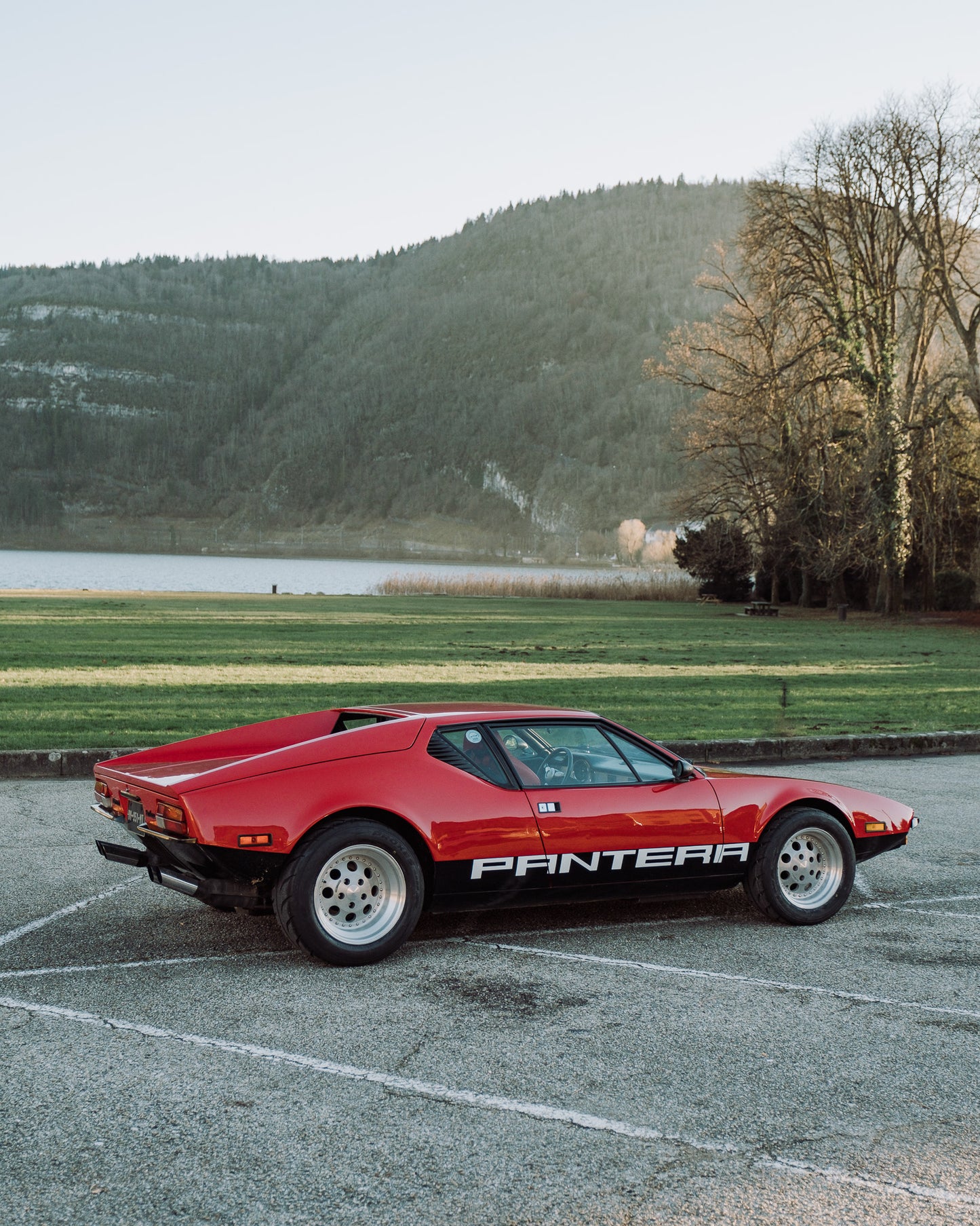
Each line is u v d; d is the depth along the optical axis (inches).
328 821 221.3
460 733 237.0
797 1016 196.9
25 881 279.9
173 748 254.7
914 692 757.3
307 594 2452.0
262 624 1305.4
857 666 956.6
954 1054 179.9
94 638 1023.6
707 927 257.0
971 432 1679.4
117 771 243.0
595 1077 167.8
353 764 224.7
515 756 240.7
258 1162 138.8
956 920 264.5
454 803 227.6
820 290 1830.7
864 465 1630.2
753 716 607.8
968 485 1752.0
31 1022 185.9
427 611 1745.8
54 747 450.9
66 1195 129.6
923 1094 163.9
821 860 264.8
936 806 406.9
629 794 243.6
